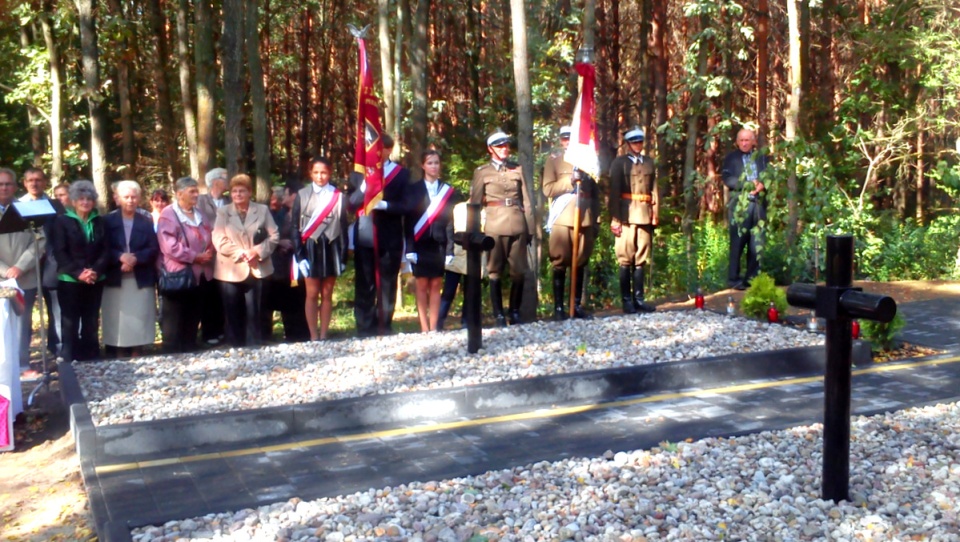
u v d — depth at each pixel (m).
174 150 20.09
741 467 5.96
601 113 22.23
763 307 10.83
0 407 7.31
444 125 23.58
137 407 7.49
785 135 19.28
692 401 7.91
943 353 9.47
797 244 13.98
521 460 6.33
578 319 10.95
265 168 13.80
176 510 5.55
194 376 8.55
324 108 31.69
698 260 14.65
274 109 33.00
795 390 8.23
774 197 12.93
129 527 5.27
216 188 10.75
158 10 19.02
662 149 21.34
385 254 10.51
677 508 5.25
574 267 11.16
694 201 19.28
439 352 9.26
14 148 22.97
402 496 5.61
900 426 6.80
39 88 17.50
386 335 10.39
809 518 5.09
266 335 11.08
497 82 22.58
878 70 21.05
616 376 8.22
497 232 10.88
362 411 7.41
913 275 15.91
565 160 10.91
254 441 7.05
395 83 16.09
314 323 10.41
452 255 10.77
